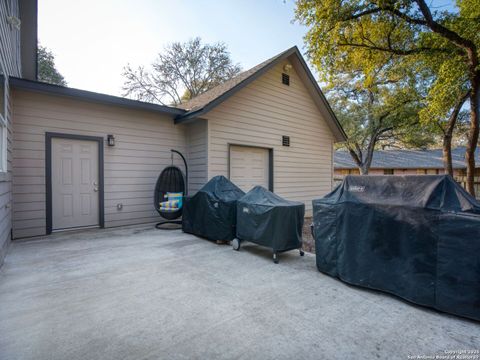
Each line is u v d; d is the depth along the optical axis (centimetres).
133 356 162
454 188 230
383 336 187
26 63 782
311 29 706
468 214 207
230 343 177
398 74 1002
